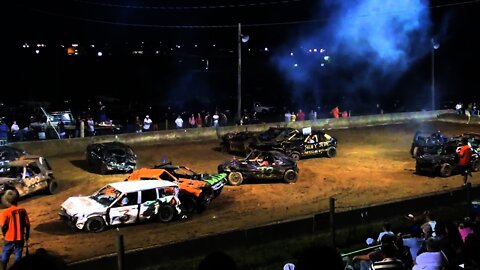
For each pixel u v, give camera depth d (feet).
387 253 23.40
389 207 55.16
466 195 62.18
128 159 92.63
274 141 105.70
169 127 161.79
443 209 59.26
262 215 66.49
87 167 96.78
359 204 71.46
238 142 108.99
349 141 130.11
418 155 96.84
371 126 152.66
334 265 11.90
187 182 69.36
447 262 26.99
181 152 112.98
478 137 96.58
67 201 61.41
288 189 81.97
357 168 98.53
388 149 119.75
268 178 85.30
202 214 67.46
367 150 118.21
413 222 51.70
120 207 60.49
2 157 81.15
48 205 71.87
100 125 134.41
